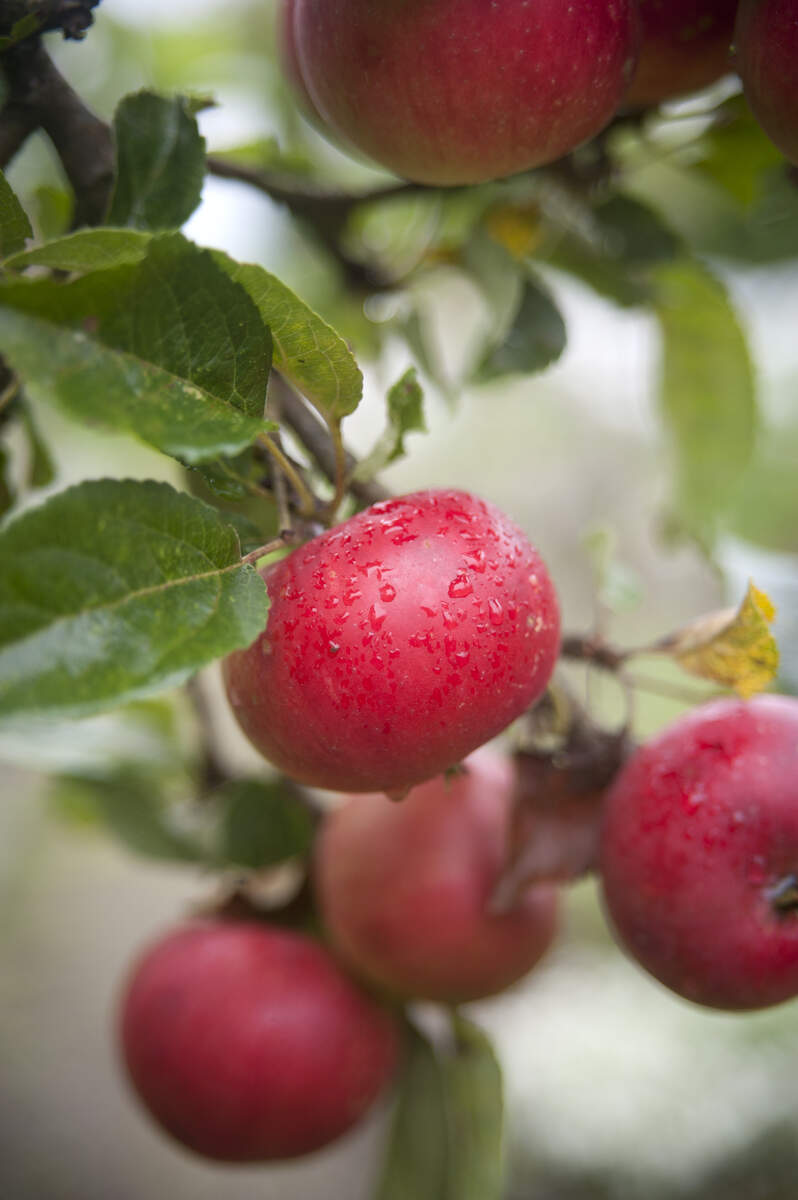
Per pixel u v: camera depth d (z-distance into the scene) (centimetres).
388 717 56
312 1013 69
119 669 51
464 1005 69
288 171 73
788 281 98
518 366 67
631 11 59
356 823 69
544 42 57
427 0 57
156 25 85
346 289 73
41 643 51
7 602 51
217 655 52
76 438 91
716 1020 125
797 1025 123
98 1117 155
